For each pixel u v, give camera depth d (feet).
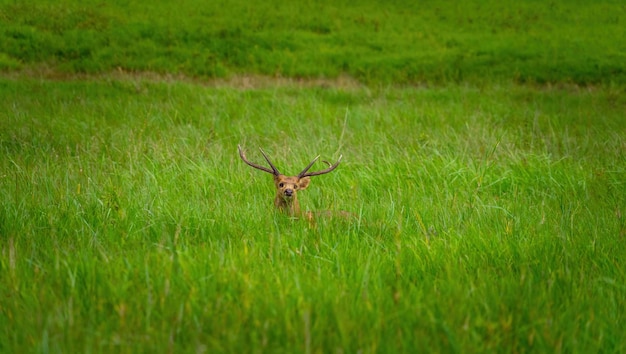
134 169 87.25
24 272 48.96
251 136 116.57
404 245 56.44
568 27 257.14
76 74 196.75
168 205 69.21
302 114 137.59
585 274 50.06
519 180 84.64
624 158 94.32
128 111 135.64
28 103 140.77
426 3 287.48
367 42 237.04
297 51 227.61
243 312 41.47
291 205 74.54
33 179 76.79
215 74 203.21
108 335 39.06
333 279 48.47
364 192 81.61
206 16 254.68
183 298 43.14
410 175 83.92
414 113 139.95
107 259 50.67
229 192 77.41
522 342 39.88
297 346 37.27
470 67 210.18
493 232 60.75
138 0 263.90
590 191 78.79
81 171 82.17
